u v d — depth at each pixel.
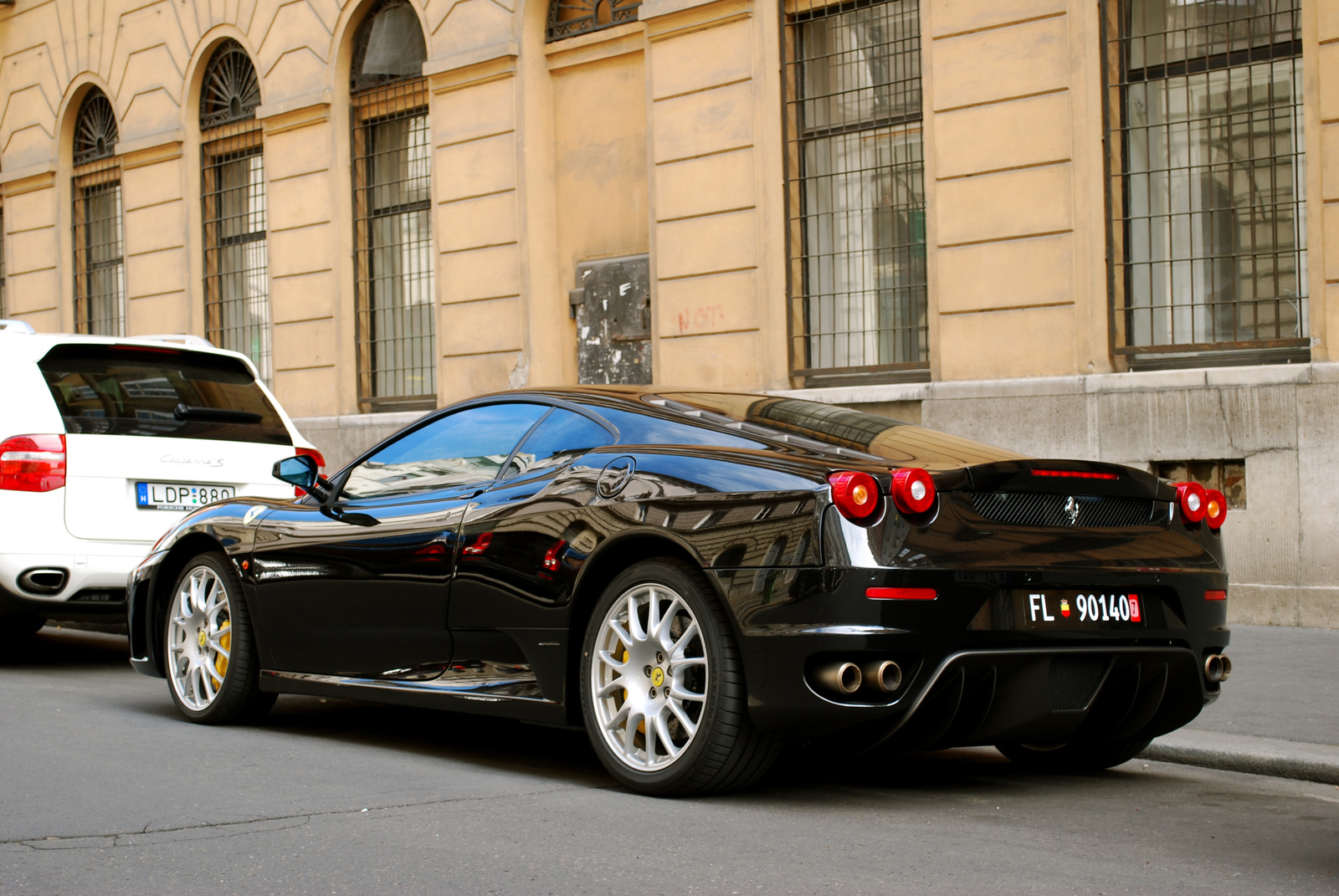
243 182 14.94
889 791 4.35
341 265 13.51
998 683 3.84
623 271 11.56
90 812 3.87
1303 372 7.75
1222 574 4.35
